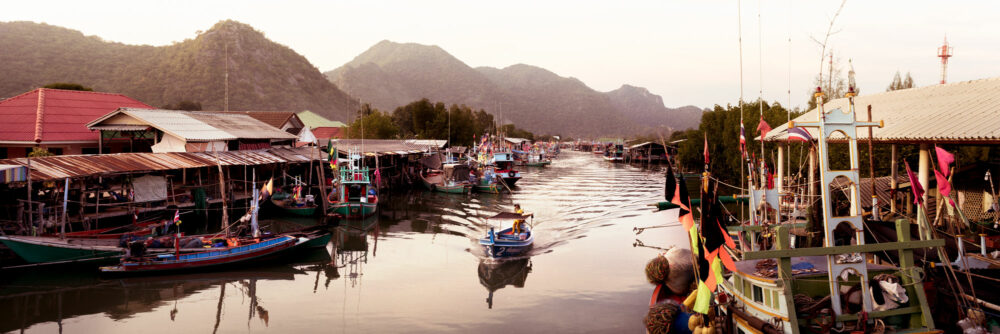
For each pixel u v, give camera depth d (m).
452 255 23.38
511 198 43.34
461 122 94.94
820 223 12.70
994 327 9.59
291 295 17.81
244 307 16.62
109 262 20.66
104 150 37.16
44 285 18.20
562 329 14.58
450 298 17.38
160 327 14.98
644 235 27.45
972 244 12.79
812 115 21.80
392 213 35.41
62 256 19.62
